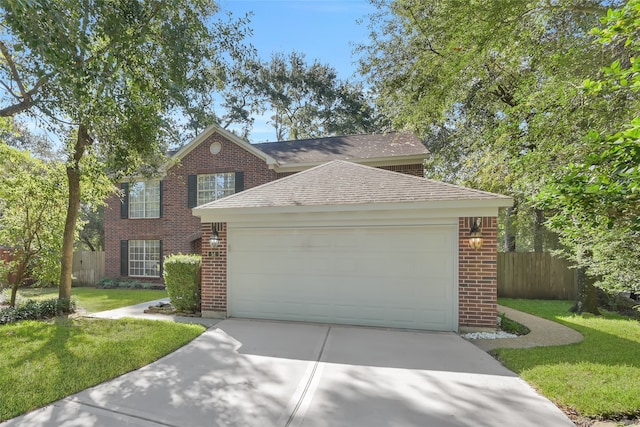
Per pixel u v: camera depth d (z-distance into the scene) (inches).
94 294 521.3
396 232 293.4
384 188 315.3
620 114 208.2
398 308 291.6
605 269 209.8
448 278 281.4
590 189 107.2
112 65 233.5
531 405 153.7
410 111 395.2
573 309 391.2
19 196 369.7
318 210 298.8
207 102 352.8
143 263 632.4
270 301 321.7
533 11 276.1
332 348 234.2
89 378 184.9
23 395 165.2
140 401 159.3
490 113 450.9
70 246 375.9
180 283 354.3
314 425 138.3
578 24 291.1
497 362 207.8
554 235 522.3
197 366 202.8
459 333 273.9
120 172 369.1
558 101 218.1
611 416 143.9
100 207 911.7
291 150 633.6
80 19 216.7
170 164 460.1
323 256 310.0
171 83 278.8
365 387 172.9
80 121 283.0
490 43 293.1
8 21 170.1
